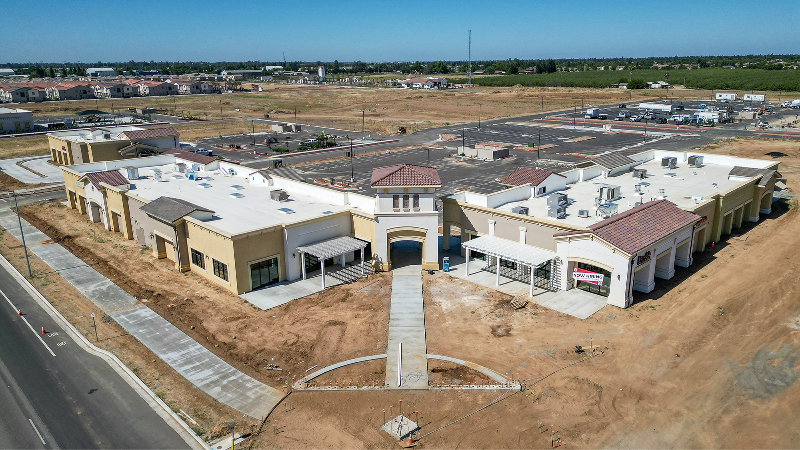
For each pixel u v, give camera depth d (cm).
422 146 11875
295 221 4581
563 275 4306
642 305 4066
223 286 4491
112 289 4475
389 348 3512
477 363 3331
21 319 3962
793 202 6869
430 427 2755
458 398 2988
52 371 3278
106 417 2848
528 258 4247
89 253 5344
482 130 13925
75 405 2952
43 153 11062
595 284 4194
